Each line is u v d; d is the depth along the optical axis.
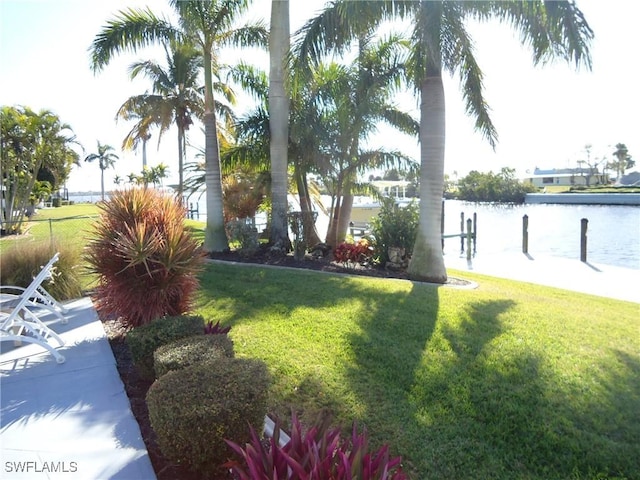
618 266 13.43
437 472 2.71
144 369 3.66
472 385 3.74
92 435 2.95
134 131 21.23
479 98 9.86
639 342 5.02
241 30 11.96
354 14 8.13
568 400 3.54
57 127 22.42
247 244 11.28
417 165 12.63
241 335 4.93
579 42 7.84
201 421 2.36
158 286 4.80
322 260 10.97
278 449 1.97
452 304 6.43
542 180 88.00
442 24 8.25
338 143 11.84
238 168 15.07
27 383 3.77
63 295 6.81
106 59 10.91
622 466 2.82
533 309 6.34
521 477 2.70
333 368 4.04
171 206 5.31
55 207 45.34
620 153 81.50
